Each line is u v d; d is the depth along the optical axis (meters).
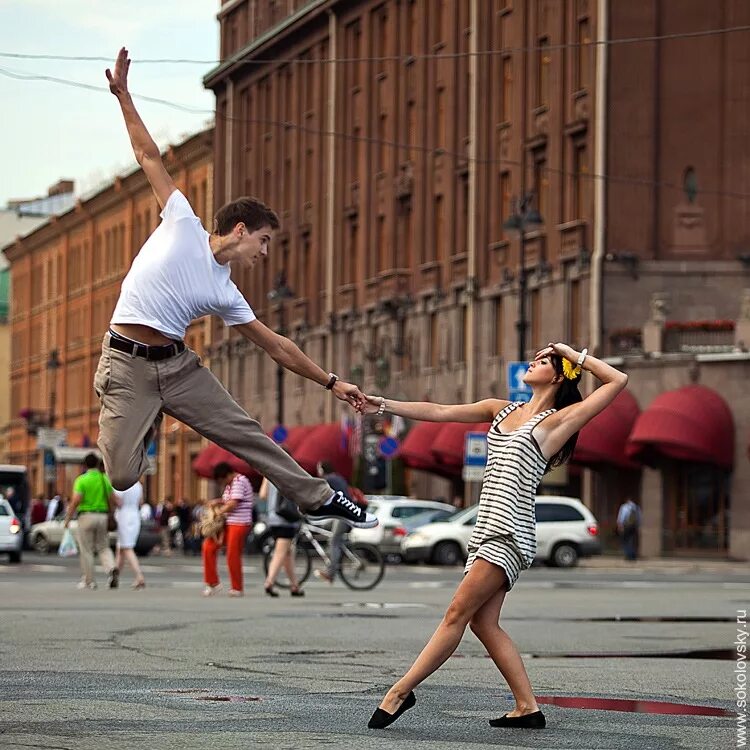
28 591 32.22
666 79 61.31
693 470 59.62
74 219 119.25
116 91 10.39
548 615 25.25
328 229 82.94
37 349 130.25
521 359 55.97
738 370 58.38
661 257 61.19
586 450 59.88
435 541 53.47
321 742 10.15
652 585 38.19
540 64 65.62
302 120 86.94
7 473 77.19
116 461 10.09
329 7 82.25
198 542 70.31
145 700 12.36
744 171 60.78
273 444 10.24
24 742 9.99
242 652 17.36
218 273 10.25
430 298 72.62
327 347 82.25
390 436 63.34
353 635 20.17
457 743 10.23
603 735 10.77
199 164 100.25
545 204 65.06
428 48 73.75
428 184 73.44
